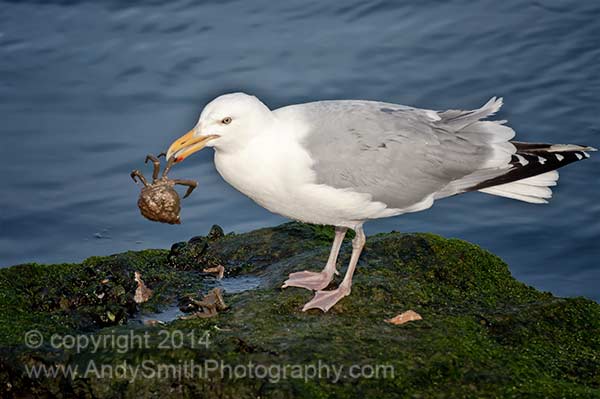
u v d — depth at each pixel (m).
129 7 21.86
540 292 13.10
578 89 19.25
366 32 20.97
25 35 20.95
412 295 12.51
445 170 12.41
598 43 20.28
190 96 19.38
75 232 17.14
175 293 12.93
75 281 12.96
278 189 12.16
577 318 12.31
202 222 17.48
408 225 17.47
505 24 20.95
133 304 12.50
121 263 13.45
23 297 12.66
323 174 12.01
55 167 18.20
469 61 20.06
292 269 13.25
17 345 11.34
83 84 19.77
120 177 18.05
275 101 19.08
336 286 12.81
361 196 12.16
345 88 19.38
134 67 20.16
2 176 17.94
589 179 17.75
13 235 17.03
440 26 21.05
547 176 12.95
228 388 10.66
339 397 10.47
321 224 13.51
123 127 18.80
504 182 12.65
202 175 18.44
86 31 21.11
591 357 11.68
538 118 18.66
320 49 20.50
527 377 10.93
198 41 20.81
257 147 11.98
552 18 20.98
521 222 17.28
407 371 10.84
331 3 21.91
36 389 11.14
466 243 13.77
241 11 21.77
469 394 10.63
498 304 12.65
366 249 13.70
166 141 18.44
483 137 12.65
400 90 19.34
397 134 12.26
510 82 19.50
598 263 16.34
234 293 12.85
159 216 12.23
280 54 20.36
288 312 12.19
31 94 19.52
